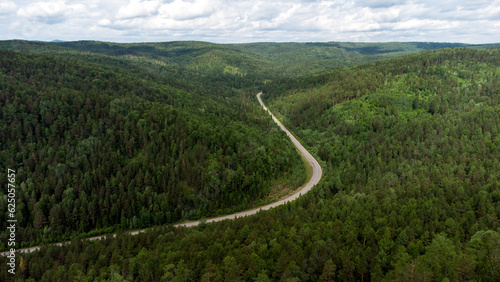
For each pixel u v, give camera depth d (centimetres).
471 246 7212
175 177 13762
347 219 9344
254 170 14588
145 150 14688
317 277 7325
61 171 13300
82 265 8712
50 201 12200
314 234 8619
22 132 14725
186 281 7638
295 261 7525
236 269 7375
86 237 11800
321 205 11019
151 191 13088
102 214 12331
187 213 12900
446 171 13150
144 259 8644
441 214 9394
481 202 9838
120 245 9919
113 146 14900
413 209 9481
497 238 6994
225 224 10462
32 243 11288
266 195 14150
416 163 14925
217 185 13550
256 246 8456
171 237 10112
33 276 8719
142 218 12388
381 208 10144
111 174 13375
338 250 7831
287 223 9800
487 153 14975
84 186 12850
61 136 15125
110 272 8262
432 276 6203
